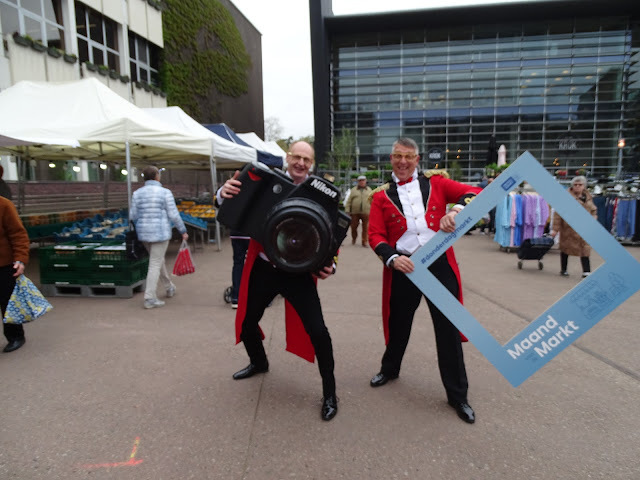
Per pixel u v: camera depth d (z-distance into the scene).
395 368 2.80
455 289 2.39
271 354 3.34
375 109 28.80
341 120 29.14
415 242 2.48
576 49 27.16
